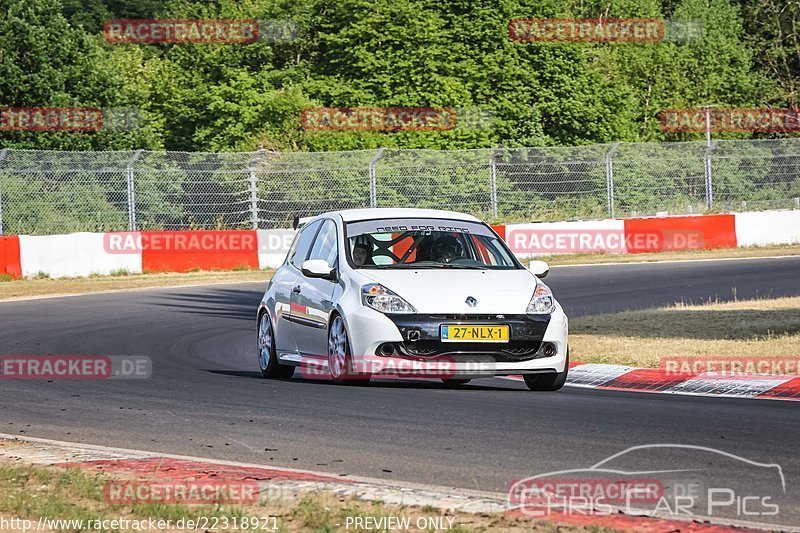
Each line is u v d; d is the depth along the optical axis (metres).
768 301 54.41
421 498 17.53
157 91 125.94
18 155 90.88
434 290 31.27
